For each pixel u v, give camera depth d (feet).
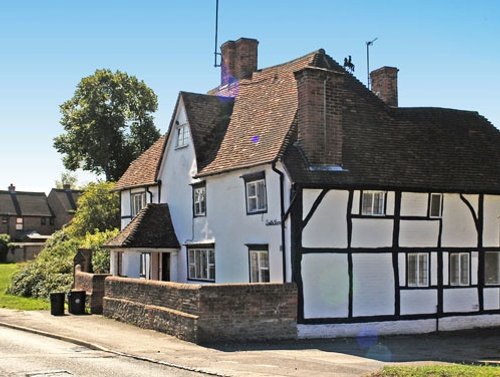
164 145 90.17
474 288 72.23
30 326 66.85
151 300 65.46
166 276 88.84
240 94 87.15
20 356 48.42
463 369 37.78
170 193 89.20
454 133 80.79
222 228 75.31
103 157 186.19
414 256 68.95
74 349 53.16
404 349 57.06
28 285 102.58
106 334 60.95
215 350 52.65
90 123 181.68
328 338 62.39
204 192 80.02
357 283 65.05
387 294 66.64
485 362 50.08
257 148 70.03
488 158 79.15
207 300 56.54
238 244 71.97
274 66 85.92
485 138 83.10
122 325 68.13
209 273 78.13
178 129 87.66
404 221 68.59
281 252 64.39
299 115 66.69
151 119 195.83
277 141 66.80
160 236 85.66
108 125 185.68
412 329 67.56
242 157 71.31
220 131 83.05
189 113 83.51
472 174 74.64
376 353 53.83
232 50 93.81
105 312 75.77
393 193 68.18
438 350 57.06
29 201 269.85
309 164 64.49
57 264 106.42
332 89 66.59
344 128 71.46
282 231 64.18
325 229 64.03
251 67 91.61
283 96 74.64
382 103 79.66
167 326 61.16
